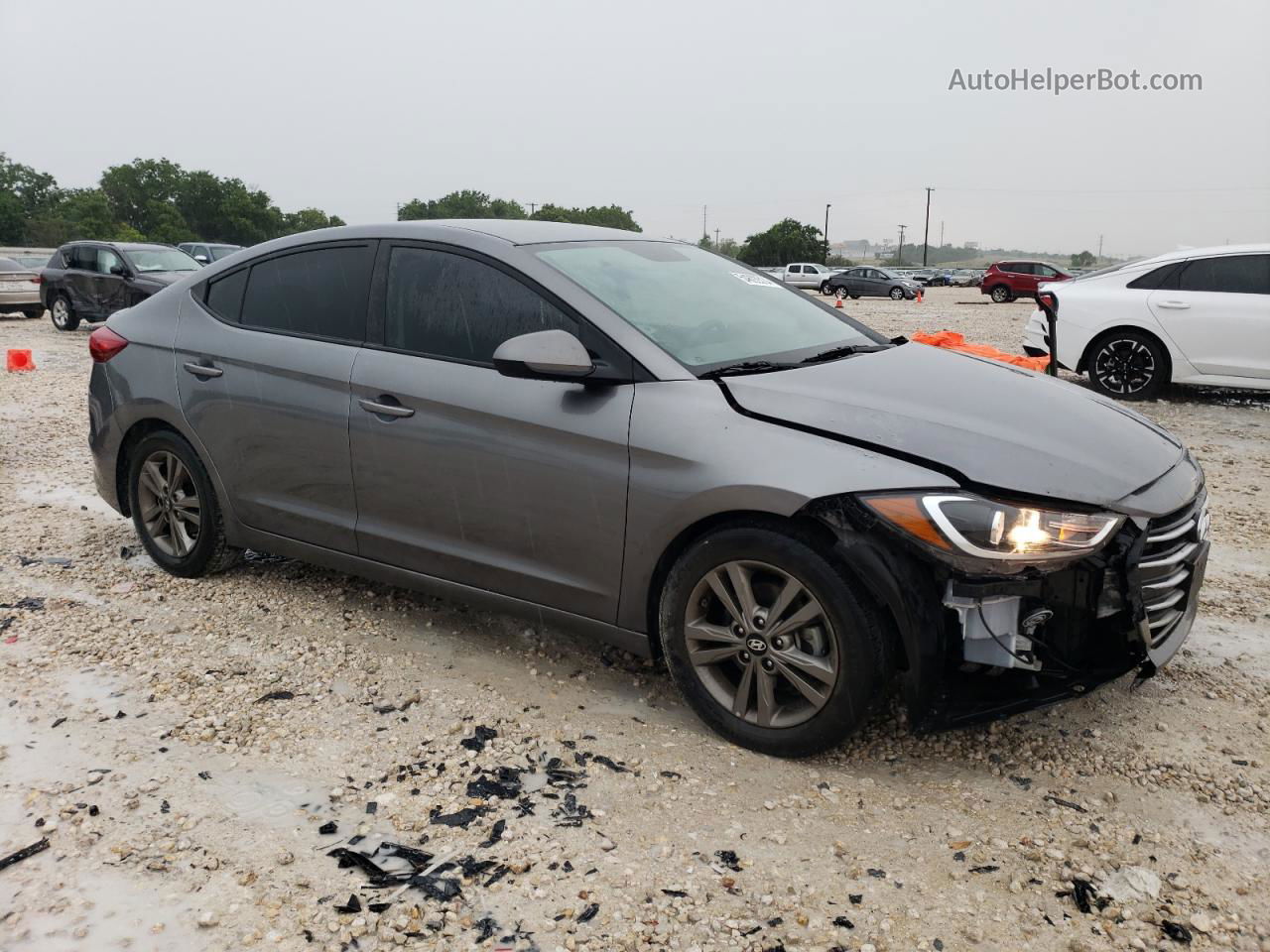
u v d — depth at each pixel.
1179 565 3.01
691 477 2.98
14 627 4.04
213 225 127.38
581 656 3.78
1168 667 3.67
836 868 2.53
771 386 3.09
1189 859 2.56
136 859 2.56
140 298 16.88
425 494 3.61
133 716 3.31
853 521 2.74
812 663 2.88
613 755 3.07
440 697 3.45
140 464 4.59
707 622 3.14
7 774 2.96
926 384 3.23
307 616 4.16
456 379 3.49
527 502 3.35
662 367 3.17
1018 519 2.65
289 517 4.07
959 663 2.85
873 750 3.09
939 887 2.46
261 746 3.12
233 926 2.32
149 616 4.16
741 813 2.76
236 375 4.11
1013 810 2.78
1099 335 9.89
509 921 2.33
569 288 3.37
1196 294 9.44
